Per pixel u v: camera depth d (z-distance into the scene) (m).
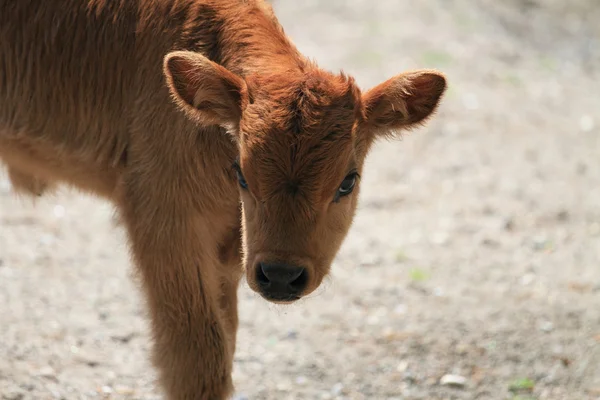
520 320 17.19
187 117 11.51
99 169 12.69
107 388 14.63
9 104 13.10
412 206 22.38
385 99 10.90
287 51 11.95
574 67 33.81
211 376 12.09
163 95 11.74
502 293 18.30
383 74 28.84
